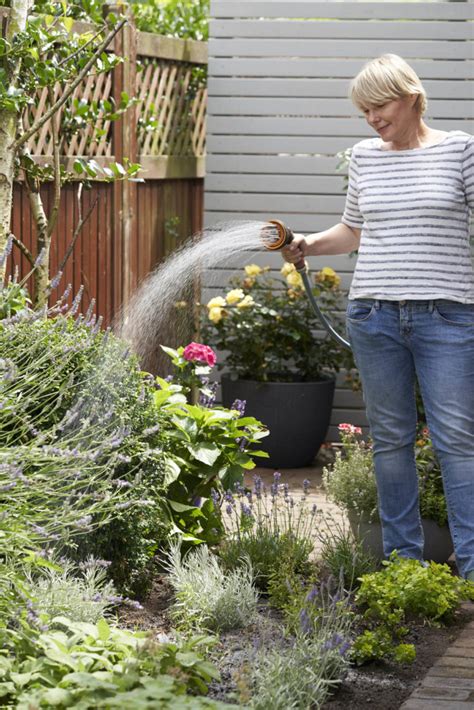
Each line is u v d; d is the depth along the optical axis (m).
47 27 5.05
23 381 3.78
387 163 4.24
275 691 3.01
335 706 3.25
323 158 7.51
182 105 7.62
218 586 3.97
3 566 3.31
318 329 7.34
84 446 3.81
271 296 7.26
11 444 3.87
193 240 7.74
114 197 6.21
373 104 4.14
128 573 4.11
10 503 3.38
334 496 4.89
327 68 7.44
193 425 4.75
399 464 4.38
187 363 5.34
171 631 3.78
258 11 7.43
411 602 3.96
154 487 4.21
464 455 4.22
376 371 4.32
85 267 5.89
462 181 4.13
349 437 5.26
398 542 4.43
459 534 4.27
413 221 4.14
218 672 3.11
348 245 4.62
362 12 7.33
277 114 7.50
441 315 4.15
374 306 4.25
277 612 4.05
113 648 3.21
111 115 5.50
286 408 6.88
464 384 4.18
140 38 6.57
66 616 3.48
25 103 4.71
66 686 2.90
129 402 4.15
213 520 4.70
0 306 4.05
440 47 7.27
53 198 5.50
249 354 7.04
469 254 4.21
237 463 4.80
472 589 4.05
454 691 3.35
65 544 3.53
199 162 7.96
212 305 6.99
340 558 4.40
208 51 7.48
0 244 4.62
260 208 7.59
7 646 3.25
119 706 2.67
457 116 7.32
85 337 4.12
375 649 3.59
